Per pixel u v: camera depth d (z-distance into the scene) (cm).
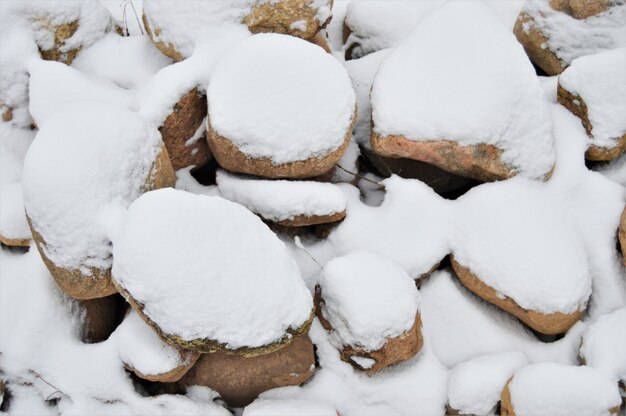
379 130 189
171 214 166
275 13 198
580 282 179
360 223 188
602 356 171
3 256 186
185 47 198
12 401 177
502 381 173
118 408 175
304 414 169
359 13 224
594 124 191
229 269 165
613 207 188
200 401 174
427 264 185
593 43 204
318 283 181
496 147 185
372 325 172
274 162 183
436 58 190
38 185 170
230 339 165
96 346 177
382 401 177
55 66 198
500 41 189
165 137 191
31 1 201
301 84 183
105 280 174
